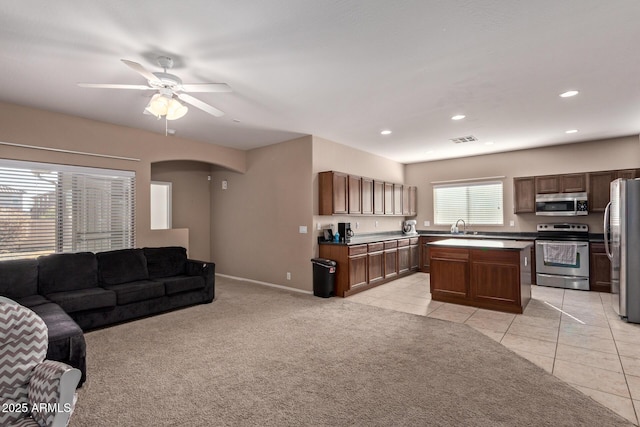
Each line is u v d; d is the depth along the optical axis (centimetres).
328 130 488
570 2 196
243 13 207
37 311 290
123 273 409
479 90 335
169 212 630
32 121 383
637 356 280
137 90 329
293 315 403
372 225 664
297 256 534
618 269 385
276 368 263
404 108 390
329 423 193
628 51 255
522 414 200
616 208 386
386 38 237
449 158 712
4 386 147
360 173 625
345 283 493
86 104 372
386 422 193
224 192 664
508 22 217
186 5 198
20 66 277
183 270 479
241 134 511
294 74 297
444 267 461
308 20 215
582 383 237
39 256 371
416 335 334
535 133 505
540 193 582
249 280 611
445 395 222
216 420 196
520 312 402
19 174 377
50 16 208
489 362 272
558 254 543
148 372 256
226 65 278
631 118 428
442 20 215
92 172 429
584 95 348
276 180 568
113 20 213
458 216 707
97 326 352
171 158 514
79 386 235
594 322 370
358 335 335
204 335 335
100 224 438
